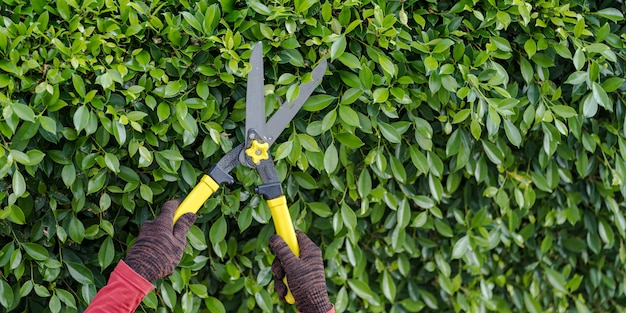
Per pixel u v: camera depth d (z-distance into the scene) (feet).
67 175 5.39
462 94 5.59
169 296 5.96
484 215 6.67
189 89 5.56
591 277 7.40
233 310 6.95
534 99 6.07
